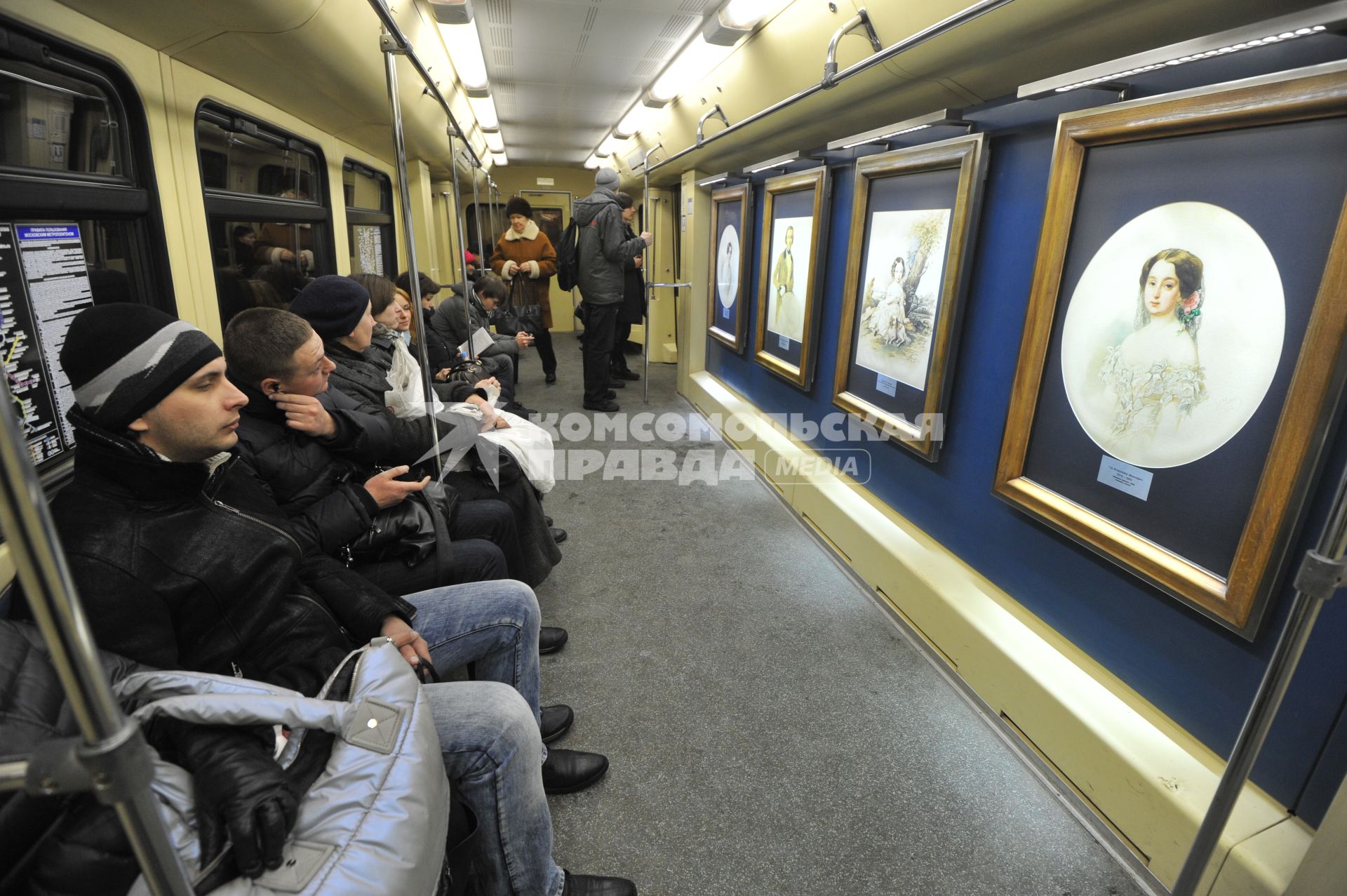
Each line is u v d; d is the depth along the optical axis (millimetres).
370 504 1703
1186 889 1182
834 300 3332
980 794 1799
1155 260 1541
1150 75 1542
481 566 1974
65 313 1396
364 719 923
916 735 2016
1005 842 1653
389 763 895
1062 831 1683
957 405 2393
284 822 798
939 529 2553
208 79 1935
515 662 1656
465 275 3096
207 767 826
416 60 1813
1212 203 1402
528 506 2561
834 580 2941
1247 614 1340
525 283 6500
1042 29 1572
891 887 1538
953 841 1657
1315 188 1207
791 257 3711
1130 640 1707
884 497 2953
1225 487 1408
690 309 5848
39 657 863
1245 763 1058
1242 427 1367
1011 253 2076
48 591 466
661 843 1647
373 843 827
